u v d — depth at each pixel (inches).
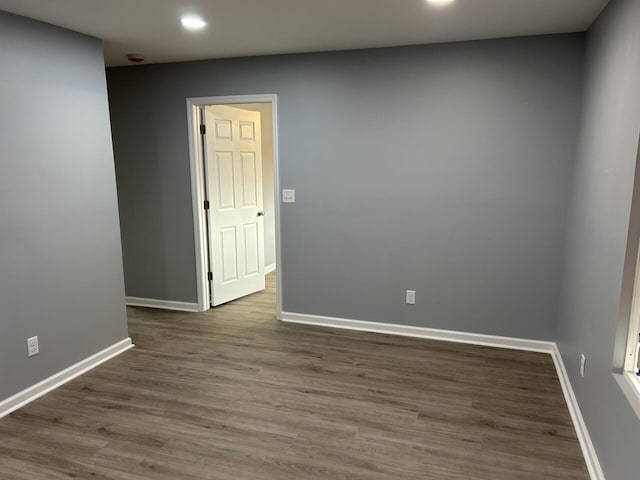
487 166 139.9
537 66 130.7
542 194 136.3
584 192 114.1
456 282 149.3
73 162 125.0
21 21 108.7
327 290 165.0
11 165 107.8
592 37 115.3
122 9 105.0
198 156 173.5
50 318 120.1
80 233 128.3
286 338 155.9
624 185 79.7
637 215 74.3
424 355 141.5
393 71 144.0
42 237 116.6
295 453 94.1
